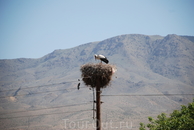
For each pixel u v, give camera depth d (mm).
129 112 164125
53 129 132375
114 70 21750
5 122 156750
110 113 154375
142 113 164875
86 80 21734
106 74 21312
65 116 162750
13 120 161875
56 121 153375
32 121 159000
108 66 21531
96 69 21203
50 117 166000
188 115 26969
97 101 21328
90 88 22062
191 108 29125
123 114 155625
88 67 21547
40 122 155625
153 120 29766
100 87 22062
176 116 28984
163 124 26047
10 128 143625
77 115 158125
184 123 25672
